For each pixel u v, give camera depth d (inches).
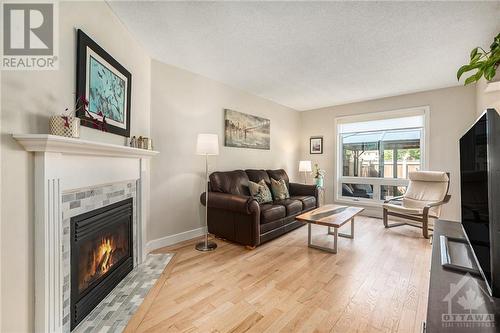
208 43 95.0
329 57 106.5
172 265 90.7
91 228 63.5
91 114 64.2
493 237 31.6
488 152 32.4
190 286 75.6
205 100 132.0
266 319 60.0
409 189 148.4
